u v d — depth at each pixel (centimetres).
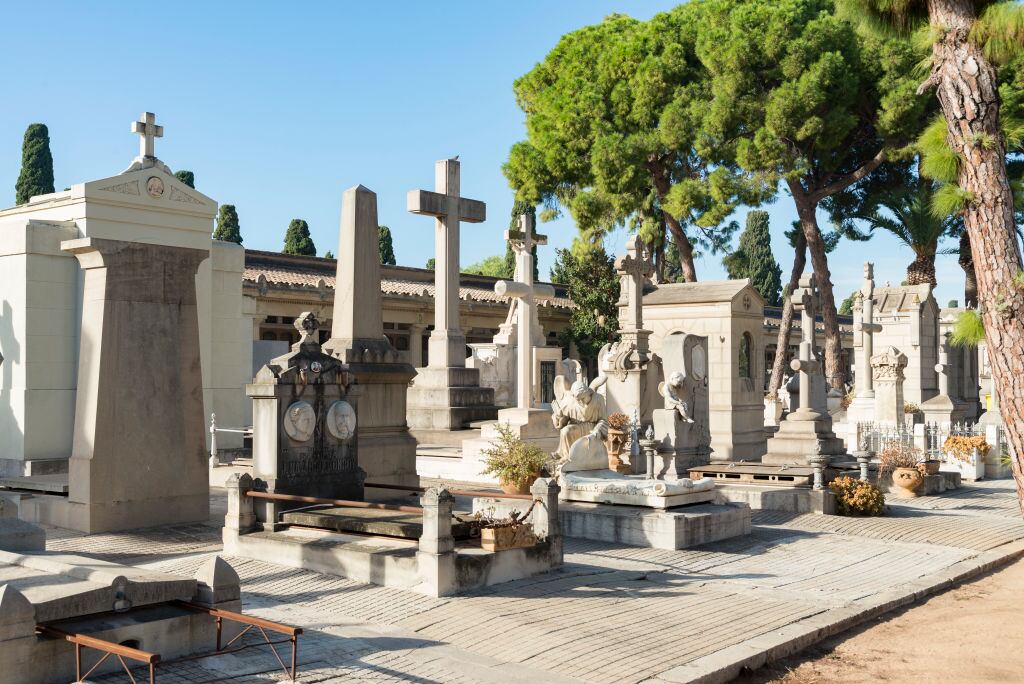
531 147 3712
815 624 896
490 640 797
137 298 1346
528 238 2472
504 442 1564
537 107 3853
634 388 2133
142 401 1348
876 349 3897
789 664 814
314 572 1031
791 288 3928
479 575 970
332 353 1496
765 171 3241
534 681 698
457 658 746
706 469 1814
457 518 1071
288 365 1198
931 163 768
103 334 1305
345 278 1527
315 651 749
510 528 1009
